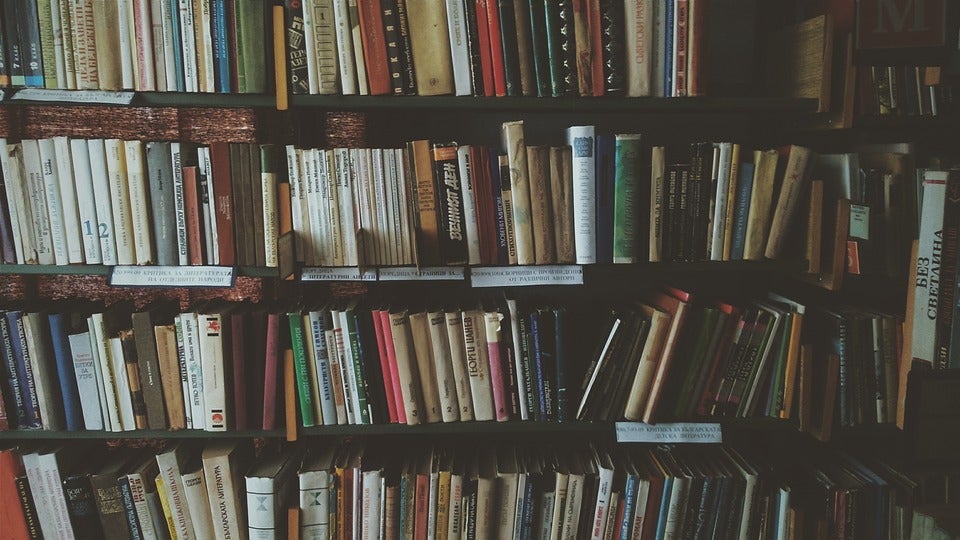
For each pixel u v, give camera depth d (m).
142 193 1.51
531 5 1.49
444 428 1.63
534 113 1.94
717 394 1.63
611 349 1.60
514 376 1.63
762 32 1.87
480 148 1.53
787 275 1.95
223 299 1.79
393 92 1.51
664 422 1.63
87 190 1.51
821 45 1.54
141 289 1.94
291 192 1.52
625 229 1.54
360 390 1.61
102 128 1.86
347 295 1.90
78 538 1.62
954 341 1.03
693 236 1.58
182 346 1.58
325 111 1.83
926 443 1.00
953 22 1.19
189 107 1.86
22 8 1.43
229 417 1.60
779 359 1.61
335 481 1.61
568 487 1.63
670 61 1.52
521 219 1.54
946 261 1.04
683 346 1.61
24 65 1.45
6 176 1.50
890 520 1.64
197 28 1.46
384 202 1.54
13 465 1.59
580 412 1.63
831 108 1.59
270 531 1.57
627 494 1.63
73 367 1.58
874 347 1.63
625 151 1.52
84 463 1.68
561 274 1.56
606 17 1.50
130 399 1.59
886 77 1.62
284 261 1.43
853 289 1.80
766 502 1.64
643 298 1.86
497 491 1.64
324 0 1.47
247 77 1.47
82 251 1.54
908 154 1.63
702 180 1.57
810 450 1.87
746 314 1.59
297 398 1.62
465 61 1.51
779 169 1.57
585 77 1.50
